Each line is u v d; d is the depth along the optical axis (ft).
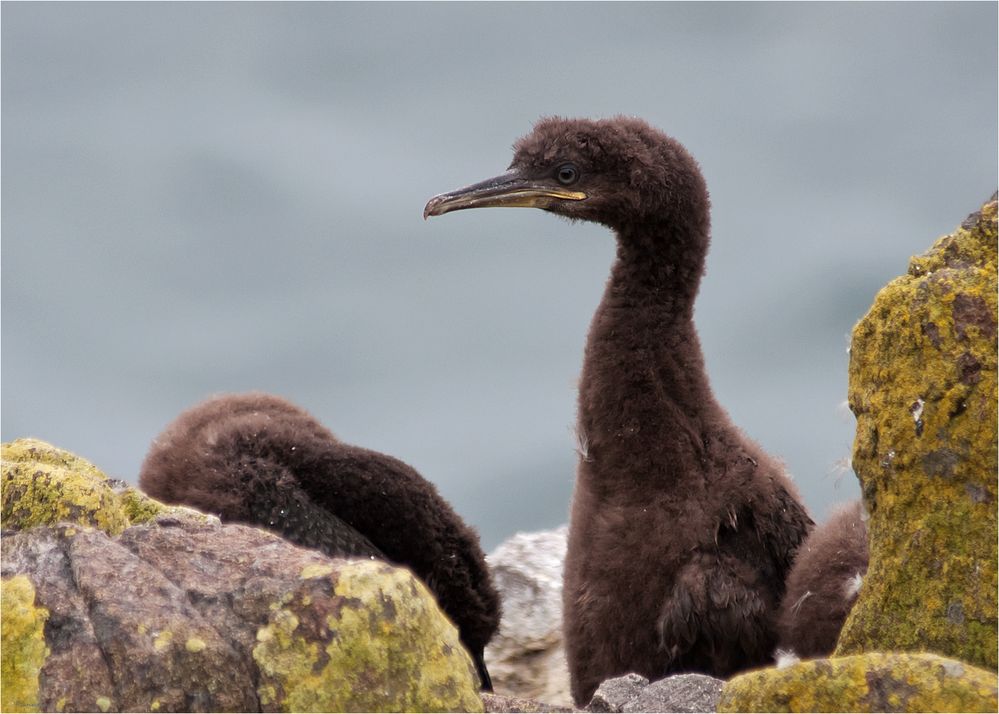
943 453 22.67
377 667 19.71
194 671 19.38
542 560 38.65
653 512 30.09
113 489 24.54
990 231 23.91
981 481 22.41
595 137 32.53
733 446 30.83
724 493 30.07
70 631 19.62
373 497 32.35
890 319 23.48
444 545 32.78
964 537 22.43
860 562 27.40
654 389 30.91
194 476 31.73
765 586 29.68
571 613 30.86
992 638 22.00
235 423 33.22
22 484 23.36
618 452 30.71
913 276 24.02
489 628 33.27
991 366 22.63
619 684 23.93
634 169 31.99
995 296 23.00
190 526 21.53
